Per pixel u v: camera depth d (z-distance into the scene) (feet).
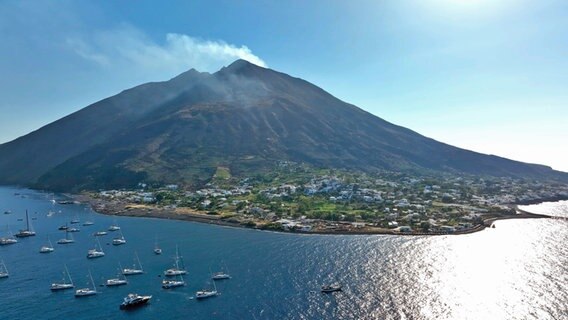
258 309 526.57
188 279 636.89
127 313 520.42
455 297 568.82
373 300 555.28
